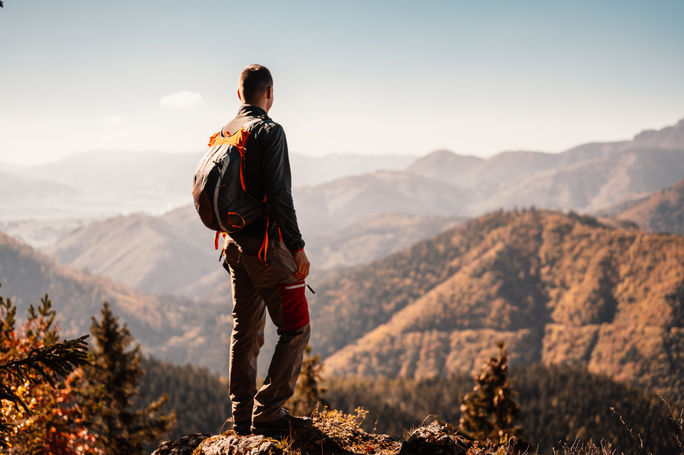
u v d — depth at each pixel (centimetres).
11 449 576
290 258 298
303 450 295
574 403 12150
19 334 619
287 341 306
